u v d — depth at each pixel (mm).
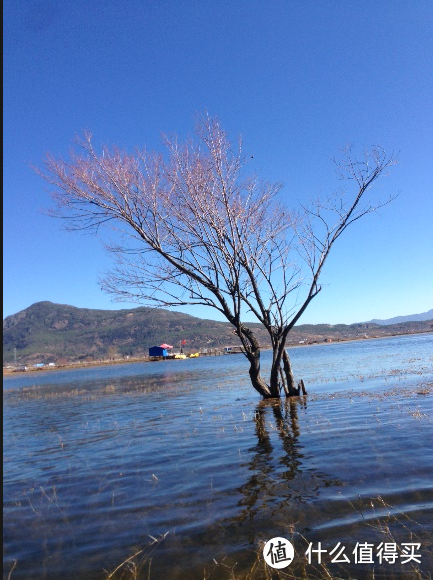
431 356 35875
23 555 5297
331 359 46656
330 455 8305
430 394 14297
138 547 5305
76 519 6297
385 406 12930
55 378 61938
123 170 15461
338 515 5664
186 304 16578
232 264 16125
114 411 18188
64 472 8953
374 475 6953
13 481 8617
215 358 94000
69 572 4848
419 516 5406
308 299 16578
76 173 15133
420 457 7621
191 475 7895
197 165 16141
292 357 61750
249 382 26375
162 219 15969
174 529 5695
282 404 15609
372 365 31766
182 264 16219
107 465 9172
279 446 9453
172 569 4754
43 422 16969
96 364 113125
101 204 15344
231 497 6633
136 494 7129
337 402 14711
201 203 16031
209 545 5211
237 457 8867
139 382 36062
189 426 12859
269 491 6723
